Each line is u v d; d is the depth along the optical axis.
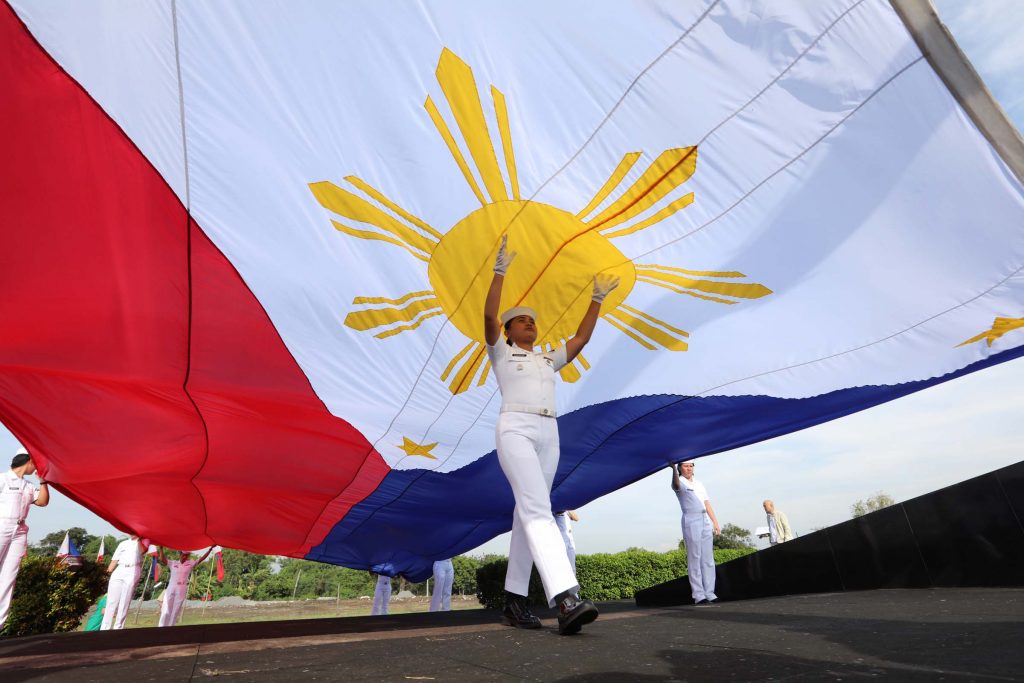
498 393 4.98
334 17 2.73
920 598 4.46
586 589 12.99
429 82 3.02
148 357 4.05
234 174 3.21
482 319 4.45
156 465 5.56
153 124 2.93
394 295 4.07
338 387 4.57
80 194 3.07
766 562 6.95
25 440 4.93
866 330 4.16
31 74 2.64
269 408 4.76
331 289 3.91
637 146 3.36
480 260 4.05
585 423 5.55
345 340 4.24
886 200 3.40
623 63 2.98
